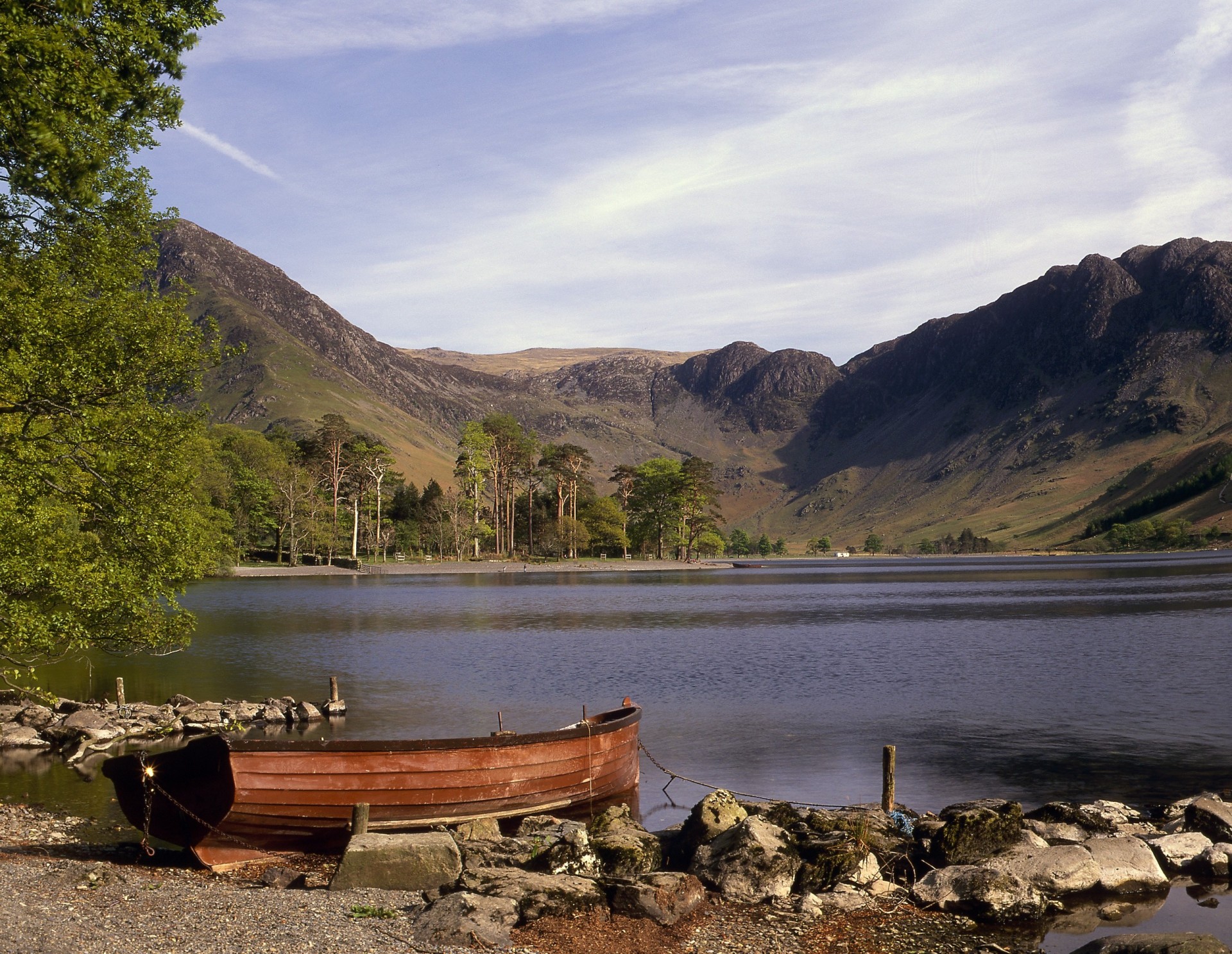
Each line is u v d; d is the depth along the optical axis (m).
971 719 34.19
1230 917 15.48
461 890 14.06
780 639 62.66
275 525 165.38
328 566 168.62
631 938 13.57
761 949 13.62
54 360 20.72
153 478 23.91
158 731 32.19
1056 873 16.47
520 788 20.33
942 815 20.28
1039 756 28.19
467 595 111.00
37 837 19.30
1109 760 27.62
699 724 33.47
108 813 21.91
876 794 23.97
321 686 42.84
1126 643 57.44
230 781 17.28
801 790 24.52
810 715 35.12
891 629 69.44
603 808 22.84
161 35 18.45
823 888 16.14
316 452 184.00
